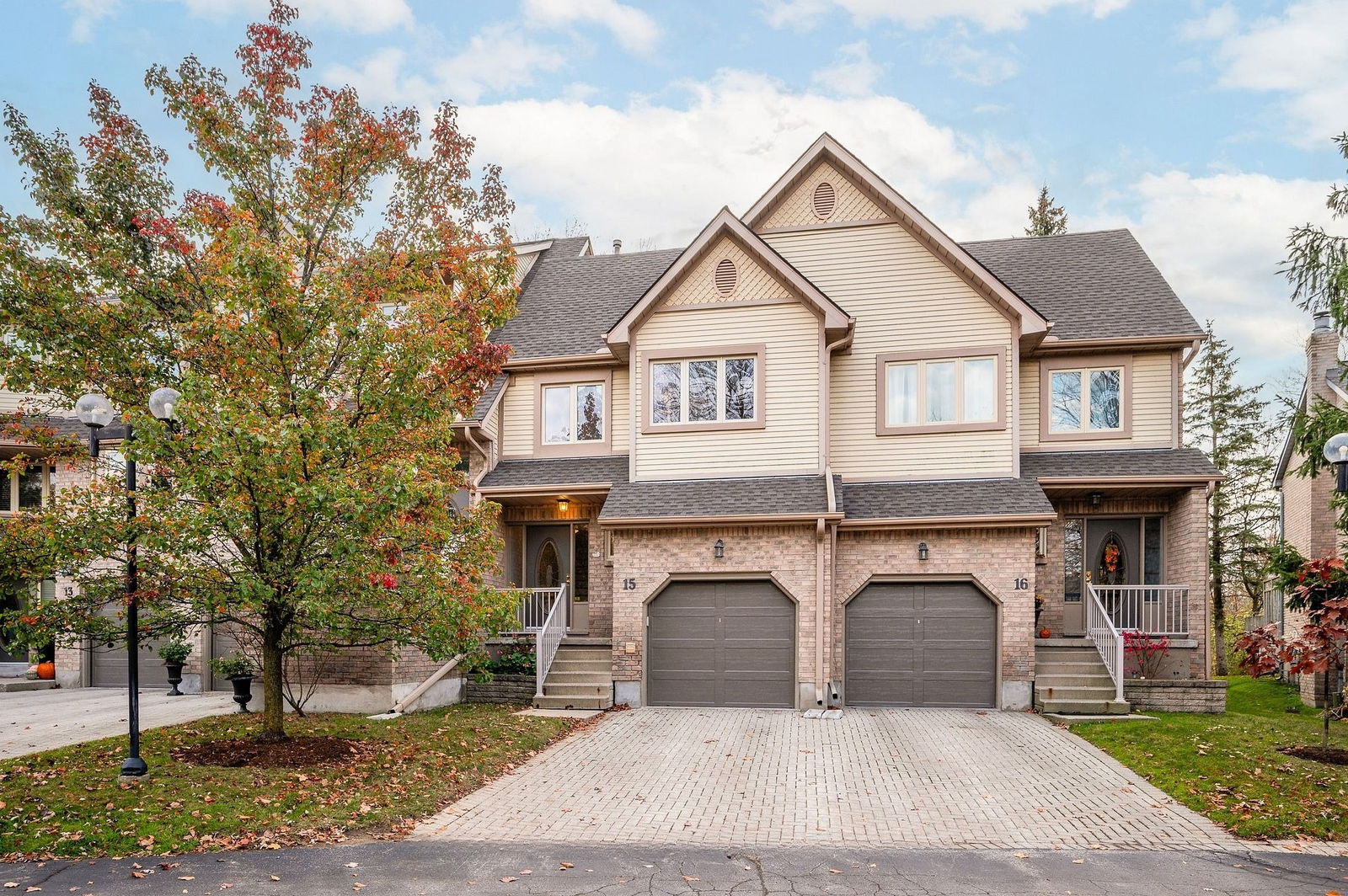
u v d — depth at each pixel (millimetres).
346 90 11961
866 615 14812
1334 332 19406
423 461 10188
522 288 20578
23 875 6465
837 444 16000
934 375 15766
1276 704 18609
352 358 10133
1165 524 15883
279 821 7766
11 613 9492
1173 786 9234
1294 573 13922
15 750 10461
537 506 17312
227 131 11445
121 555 11883
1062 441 16188
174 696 16078
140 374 11000
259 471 8484
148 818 7652
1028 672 14016
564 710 14328
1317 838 7570
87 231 10984
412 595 9680
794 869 6777
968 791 9195
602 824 8047
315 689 13875
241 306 9734
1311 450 12977
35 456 17797
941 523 14289
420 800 8617
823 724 12852
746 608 14680
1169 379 15883
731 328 15555
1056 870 6762
